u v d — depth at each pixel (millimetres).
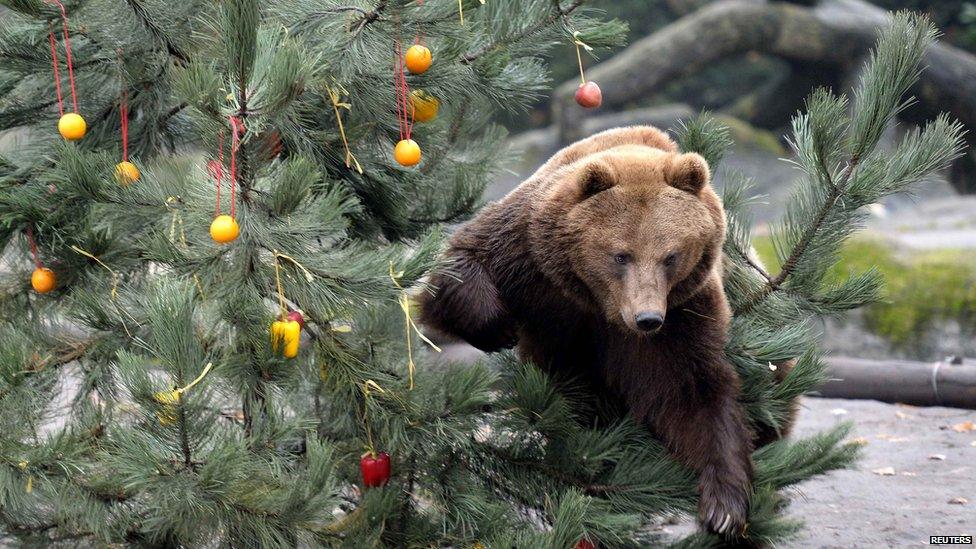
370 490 6715
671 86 51344
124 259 7047
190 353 5746
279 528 6250
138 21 6734
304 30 6535
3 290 7188
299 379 6957
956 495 10820
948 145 7734
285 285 6277
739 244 8750
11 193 6566
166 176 6672
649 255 7328
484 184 8945
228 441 6039
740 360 7922
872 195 7820
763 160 35500
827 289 8453
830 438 7465
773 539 7324
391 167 7816
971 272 18453
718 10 36719
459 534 7125
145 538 6594
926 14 7594
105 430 6703
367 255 6363
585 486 7441
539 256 7793
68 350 6992
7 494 6207
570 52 48281
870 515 10219
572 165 8133
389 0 6266
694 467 7535
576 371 8547
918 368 14875
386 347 7512
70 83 7020
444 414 7004
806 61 36875
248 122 5555
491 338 7836
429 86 6793
